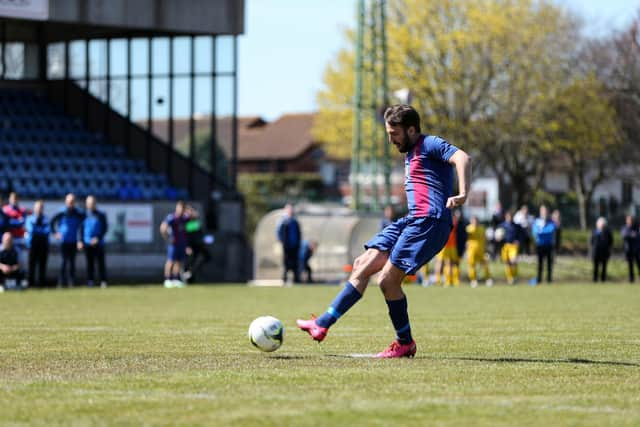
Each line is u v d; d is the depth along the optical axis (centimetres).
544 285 9438
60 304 6047
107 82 11119
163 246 10025
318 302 6400
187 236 8900
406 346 2917
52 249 9481
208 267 10450
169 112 11100
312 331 2906
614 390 2277
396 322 2903
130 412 1941
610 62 17900
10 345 3338
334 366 2664
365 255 2917
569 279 11538
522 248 13525
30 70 11281
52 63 11294
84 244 8356
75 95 11188
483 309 5694
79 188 10338
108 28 11138
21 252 8894
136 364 2720
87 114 11112
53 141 10706
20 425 1820
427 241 2798
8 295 7025
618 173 19662
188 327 4216
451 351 3166
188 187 11100
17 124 10725
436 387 2273
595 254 10544
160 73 11112
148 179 10762
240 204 10825
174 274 8794
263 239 9912
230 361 2784
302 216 10162
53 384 2317
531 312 5400
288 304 6172
